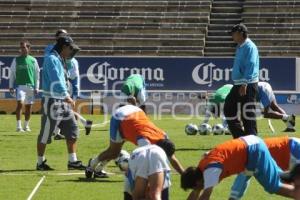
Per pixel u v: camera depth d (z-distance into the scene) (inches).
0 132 1421.0
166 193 558.9
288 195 574.9
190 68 2091.5
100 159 825.5
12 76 1430.9
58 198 713.0
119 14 2519.7
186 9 2514.8
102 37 2453.2
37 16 2524.6
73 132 896.9
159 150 555.2
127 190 567.2
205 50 2428.6
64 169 906.1
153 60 2094.0
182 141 1234.6
